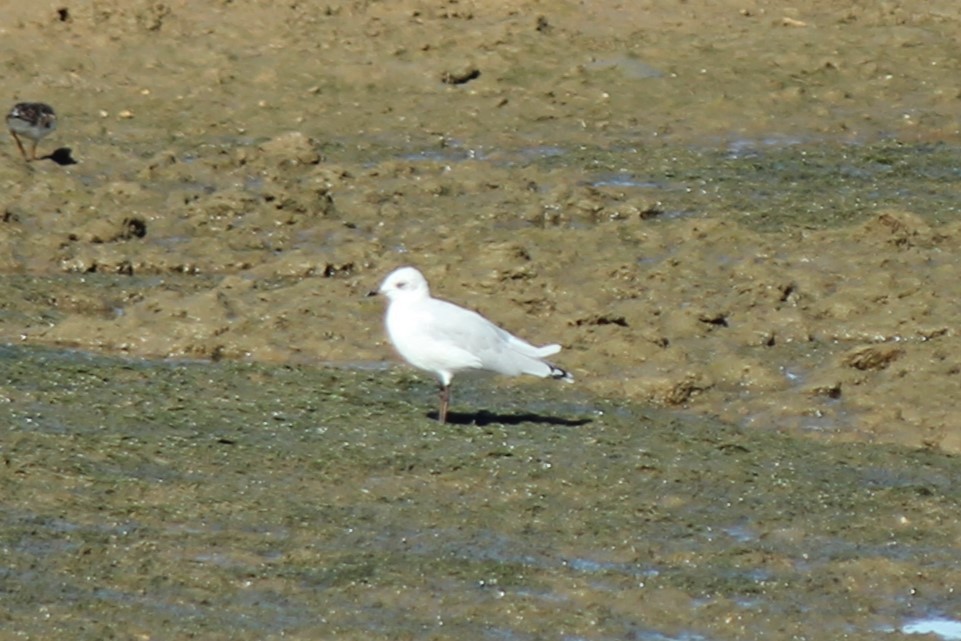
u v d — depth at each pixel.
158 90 25.98
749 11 28.78
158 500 14.24
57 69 26.33
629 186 23.27
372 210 22.00
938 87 26.52
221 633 12.25
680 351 17.89
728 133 25.44
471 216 21.86
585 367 17.66
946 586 13.41
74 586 12.82
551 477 14.95
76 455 14.95
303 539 13.67
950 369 17.42
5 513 13.86
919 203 22.73
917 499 14.80
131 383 16.84
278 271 20.11
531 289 19.33
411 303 15.54
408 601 12.80
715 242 20.77
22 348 17.88
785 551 13.87
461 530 13.95
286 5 28.05
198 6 27.92
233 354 18.06
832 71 26.81
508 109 25.75
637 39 27.64
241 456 15.10
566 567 13.42
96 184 22.67
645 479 15.02
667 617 12.78
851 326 18.58
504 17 28.30
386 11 28.14
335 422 16.00
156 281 20.09
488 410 16.55
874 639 12.57
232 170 23.16
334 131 25.11
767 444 15.97
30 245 20.50
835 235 20.94
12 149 23.66
